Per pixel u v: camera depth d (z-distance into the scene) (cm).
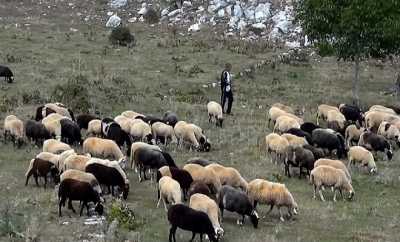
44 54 4203
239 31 4966
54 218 1809
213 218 1738
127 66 4078
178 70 4044
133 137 2606
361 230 1862
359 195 2195
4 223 1681
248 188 1961
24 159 2400
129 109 3241
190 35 4919
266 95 3703
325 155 2616
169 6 5397
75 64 3997
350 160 2444
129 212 1848
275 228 1853
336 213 2000
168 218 1700
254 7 5162
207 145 2628
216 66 4188
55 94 3288
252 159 2553
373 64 4550
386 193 2222
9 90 3344
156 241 1688
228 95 3234
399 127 2872
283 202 1925
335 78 4162
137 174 2289
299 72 4225
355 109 3117
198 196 1786
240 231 1817
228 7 5191
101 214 1852
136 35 4888
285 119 2825
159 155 2189
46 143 2302
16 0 5588
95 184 1903
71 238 1648
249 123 3122
